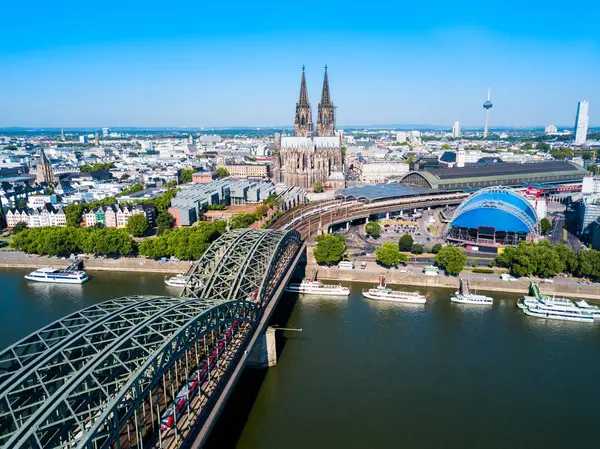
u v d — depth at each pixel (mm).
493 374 169875
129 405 97438
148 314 127688
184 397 110688
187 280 184125
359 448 131750
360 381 164875
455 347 189250
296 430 139000
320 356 181750
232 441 134000
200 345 144250
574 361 179375
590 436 138250
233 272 183875
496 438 137125
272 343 174625
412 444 134125
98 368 100500
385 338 196750
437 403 153125
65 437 91188
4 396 87500
